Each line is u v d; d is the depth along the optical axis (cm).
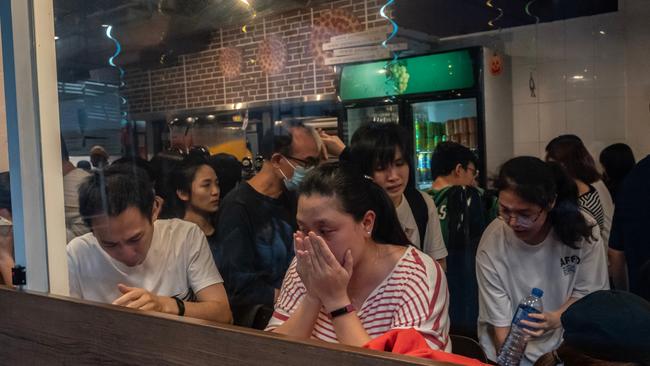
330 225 116
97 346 120
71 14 189
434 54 247
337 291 114
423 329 111
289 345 91
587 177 133
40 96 160
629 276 119
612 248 122
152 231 167
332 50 302
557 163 133
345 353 84
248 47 332
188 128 262
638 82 175
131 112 261
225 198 175
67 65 180
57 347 129
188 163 186
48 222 159
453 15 248
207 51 328
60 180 163
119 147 215
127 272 163
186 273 167
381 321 117
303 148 178
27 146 159
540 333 124
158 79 291
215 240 171
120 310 116
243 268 162
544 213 126
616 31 178
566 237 124
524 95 206
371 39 289
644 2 172
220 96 327
